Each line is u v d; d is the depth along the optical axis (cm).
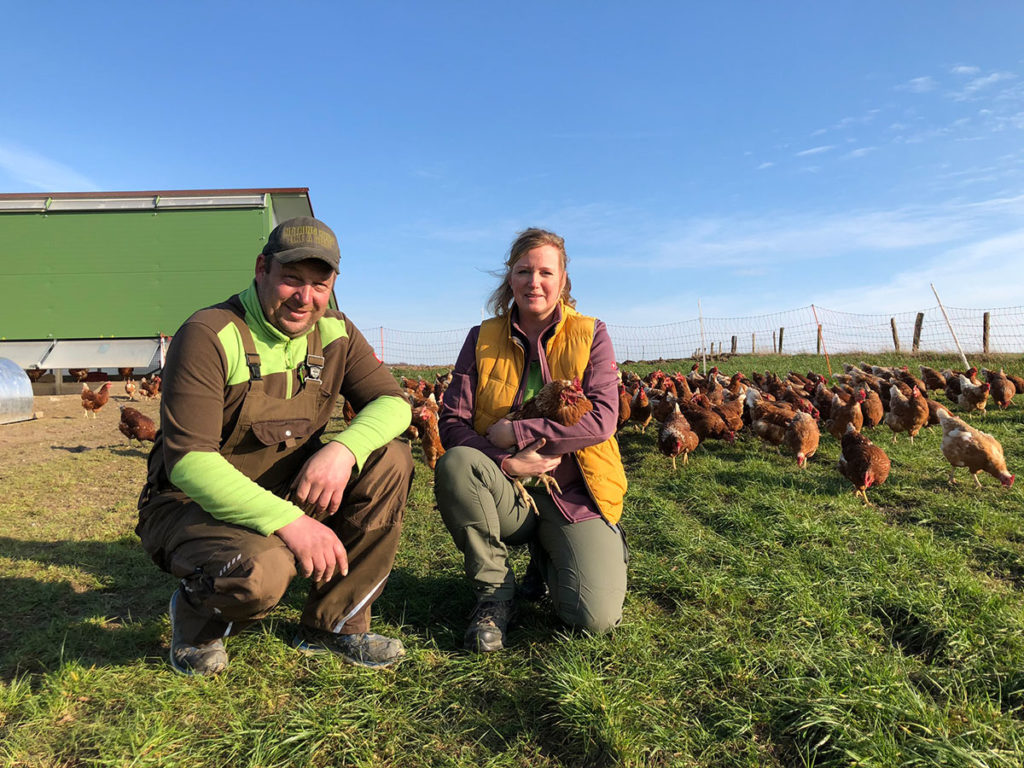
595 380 294
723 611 305
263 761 197
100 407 1134
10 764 193
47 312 1739
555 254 291
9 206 1738
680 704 229
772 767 197
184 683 235
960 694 229
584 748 204
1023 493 512
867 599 311
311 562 218
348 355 270
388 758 202
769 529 423
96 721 213
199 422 215
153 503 241
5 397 1046
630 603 319
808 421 649
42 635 275
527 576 334
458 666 254
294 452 253
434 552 405
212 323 224
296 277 223
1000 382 962
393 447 256
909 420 742
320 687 237
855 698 218
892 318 2252
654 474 634
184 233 1769
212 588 211
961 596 304
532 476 280
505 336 312
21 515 486
